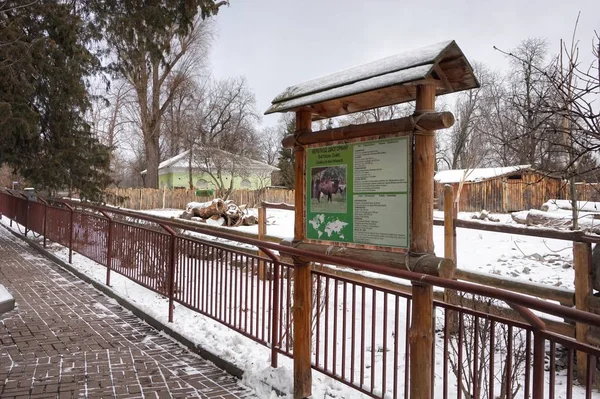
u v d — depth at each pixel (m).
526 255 9.93
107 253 7.65
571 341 2.04
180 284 5.55
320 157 3.37
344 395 3.63
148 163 37.12
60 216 10.52
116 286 7.54
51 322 5.74
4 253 11.22
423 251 2.65
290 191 35.62
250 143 44.66
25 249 12.02
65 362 4.41
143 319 5.95
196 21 34.78
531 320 2.19
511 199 24.80
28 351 4.69
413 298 2.71
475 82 2.69
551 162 5.73
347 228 3.12
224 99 43.25
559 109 4.61
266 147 70.62
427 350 2.66
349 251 3.05
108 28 15.59
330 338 5.31
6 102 11.12
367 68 2.94
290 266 4.02
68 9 13.43
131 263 6.91
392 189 2.82
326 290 3.62
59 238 10.55
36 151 13.38
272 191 35.06
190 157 37.03
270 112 3.59
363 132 2.97
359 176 3.04
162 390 3.83
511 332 2.36
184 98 40.69
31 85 12.07
